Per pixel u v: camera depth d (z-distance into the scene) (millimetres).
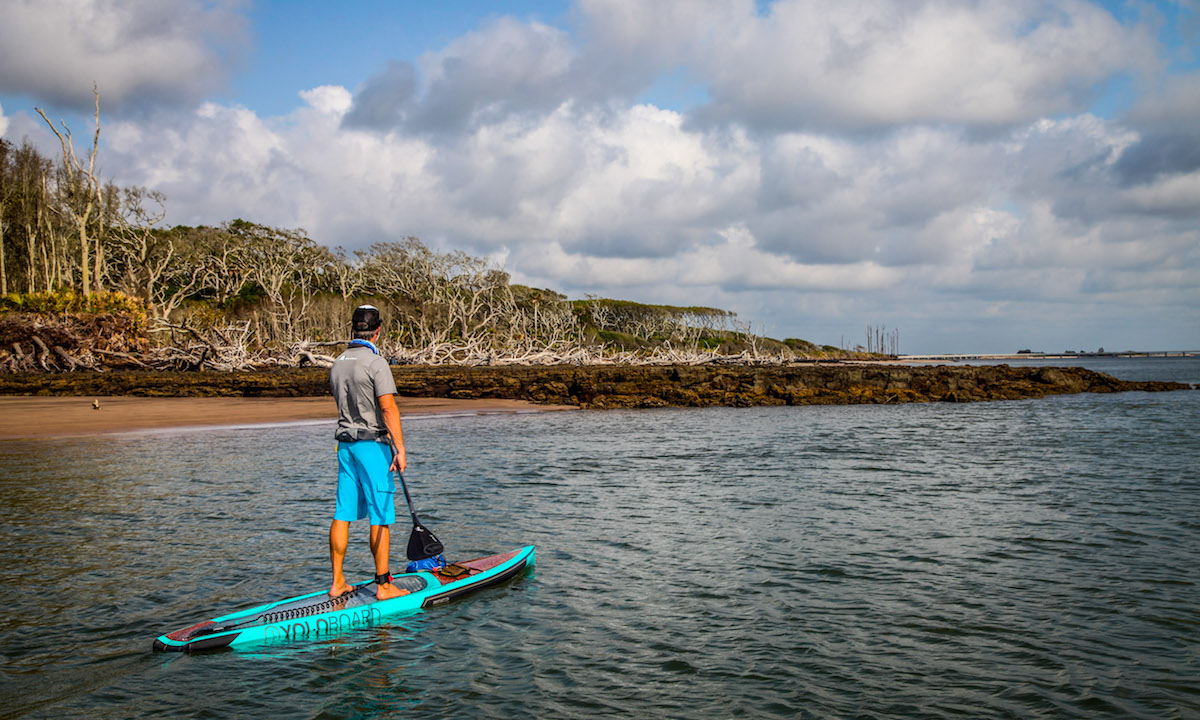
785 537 8664
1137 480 12906
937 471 14125
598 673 4836
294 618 5445
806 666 4969
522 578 6945
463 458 15734
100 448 17188
